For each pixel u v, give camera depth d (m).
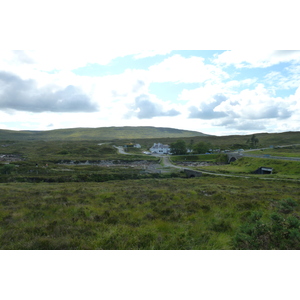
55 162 110.81
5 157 118.94
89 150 161.62
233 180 54.97
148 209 14.49
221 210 14.03
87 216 12.89
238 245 8.32
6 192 24.92
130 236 9.09
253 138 186.88
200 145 157.00
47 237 9.02
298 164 68.69
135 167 99.75
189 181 51.78
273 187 37.66
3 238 9.04
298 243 8.04
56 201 17.00
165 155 154.38
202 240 8.88
